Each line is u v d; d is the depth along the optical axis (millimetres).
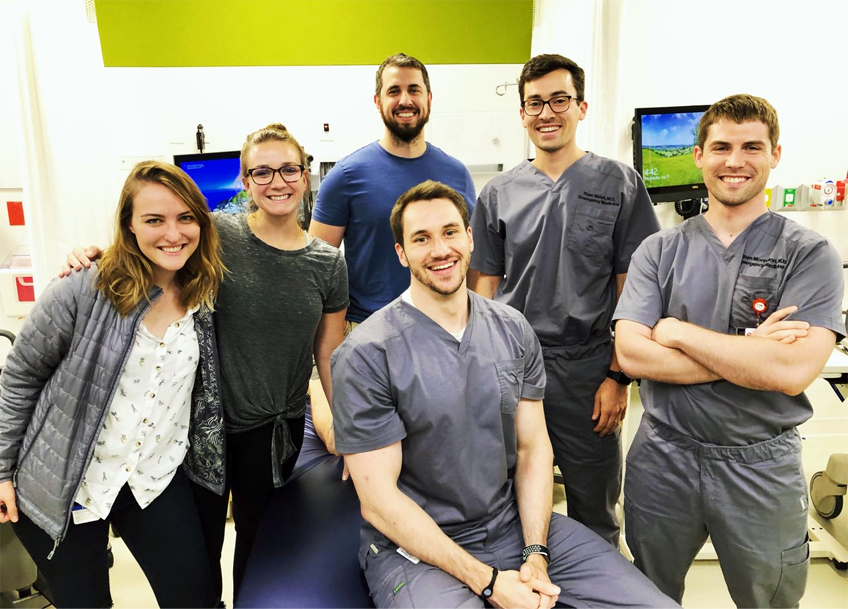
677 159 3156
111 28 3180
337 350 1602
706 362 1650
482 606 1433
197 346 1667
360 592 1626
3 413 1556
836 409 3439
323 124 3393
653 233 2057
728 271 1736
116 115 3248
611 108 2775
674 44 3182
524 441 1704
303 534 1834
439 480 1565
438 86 3430
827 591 2326
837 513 2598
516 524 1684
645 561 1910
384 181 2309
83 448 1525
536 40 3203
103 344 1511
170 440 1703
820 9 3174
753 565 1752
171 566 1731
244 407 1873
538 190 2135
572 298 2131
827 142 3324
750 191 1676
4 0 2959
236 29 3254
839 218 3346
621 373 2158
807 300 1630
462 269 1548
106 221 2857
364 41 3344
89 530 1631
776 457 1697
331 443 2223
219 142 3344
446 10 3348
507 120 3508
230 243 1773
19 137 2619
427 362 1547
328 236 2373
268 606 1589
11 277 3084
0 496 1565
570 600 1556
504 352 1614
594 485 2283
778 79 3250
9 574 2158
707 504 1762
